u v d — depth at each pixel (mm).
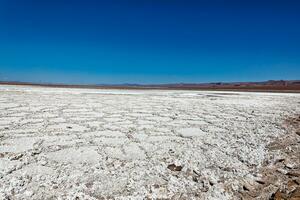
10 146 5184
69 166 4328
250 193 3852
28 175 3928
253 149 5734
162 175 4191
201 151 5410
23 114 8734
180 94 23875
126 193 3617
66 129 6797
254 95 24516
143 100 15711
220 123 8414
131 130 6941
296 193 3842
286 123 8969
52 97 15414
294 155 5547
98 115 9117
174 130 7164
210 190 3852
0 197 3324
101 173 4137
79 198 3434
